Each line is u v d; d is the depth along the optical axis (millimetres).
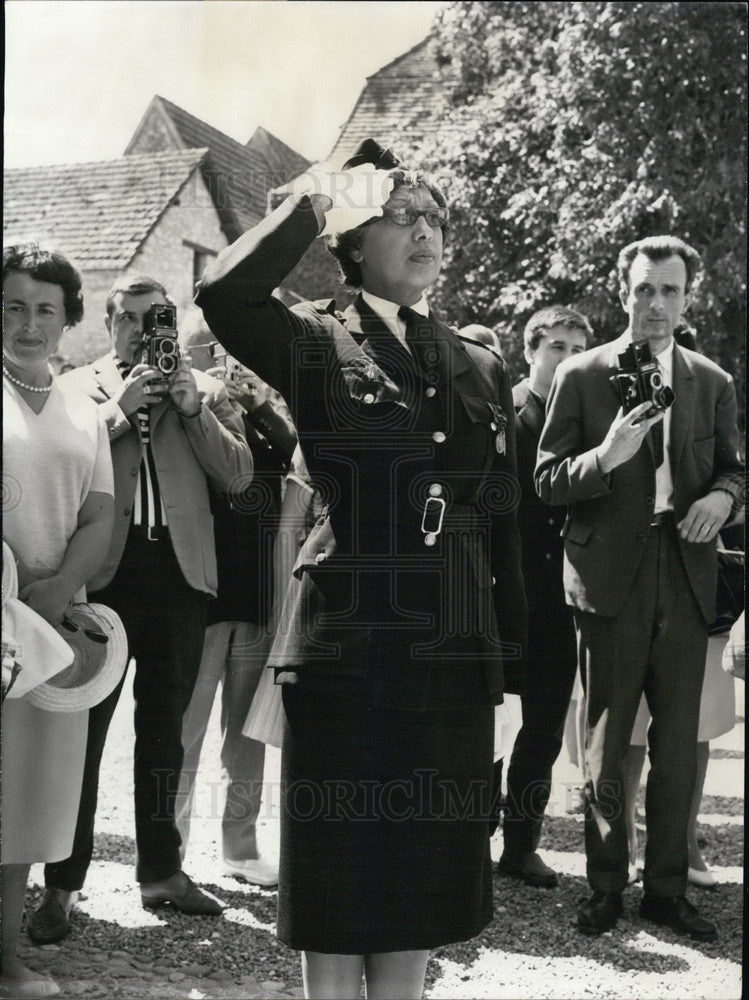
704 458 3465
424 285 2729
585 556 3459
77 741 3160
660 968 3277
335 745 2662
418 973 2770
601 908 3422
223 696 3551
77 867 3334
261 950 3322
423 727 2674
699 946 3371
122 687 3404
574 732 3605
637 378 3379
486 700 2734
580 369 3486
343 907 2664
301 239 2459
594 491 3395
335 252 2746
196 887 3467
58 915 3326
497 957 3311
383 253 2691
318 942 2666
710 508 3424
